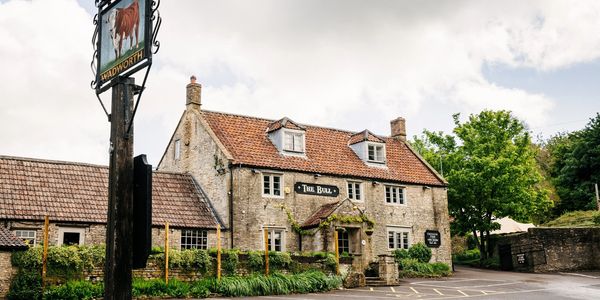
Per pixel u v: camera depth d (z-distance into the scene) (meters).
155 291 20.64
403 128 38.59
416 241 33.47
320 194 30.48
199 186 30.11
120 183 7.17
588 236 34.44
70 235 23.98
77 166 27.16
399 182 33.62
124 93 7.57
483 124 38.41
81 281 19.67
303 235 28.86
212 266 22.95
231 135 30.38
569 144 52.72
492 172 36.00
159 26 7.45
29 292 18.64
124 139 7.36
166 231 21.89
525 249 34.16
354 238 29.27
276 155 30.22
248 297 21.78
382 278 27.23
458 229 38.03
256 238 27.86
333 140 34.25
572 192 47.66
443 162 40.34
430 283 27.58
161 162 34.81
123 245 7.00
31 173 25.53
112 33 8.15
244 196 27.98
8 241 19.31
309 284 23.97
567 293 23.61
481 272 33.69
